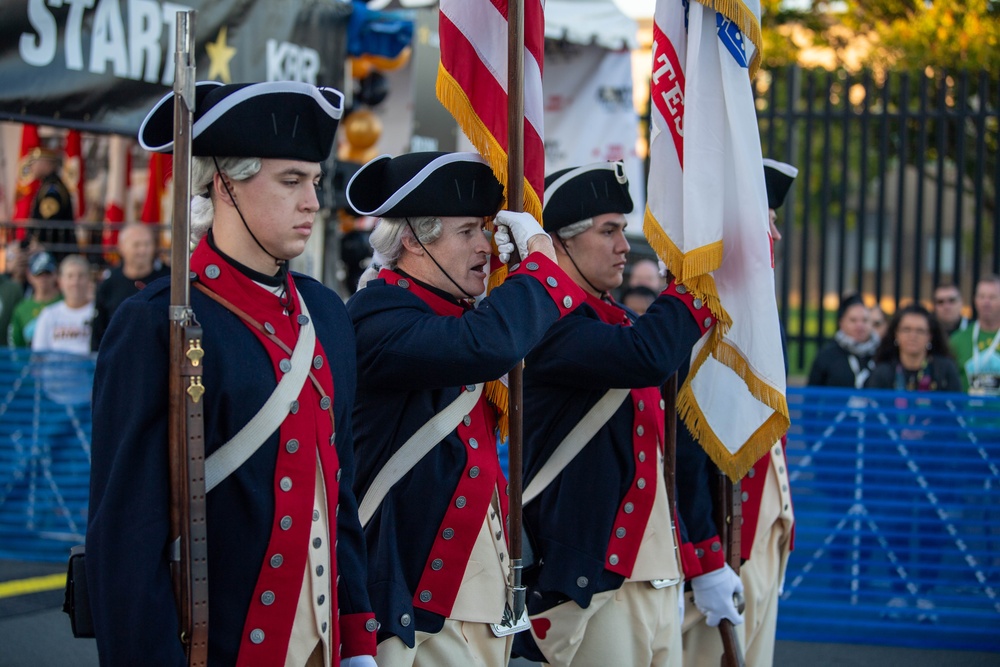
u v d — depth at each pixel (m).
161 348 4.93
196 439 4.82
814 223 39.53
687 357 8.20
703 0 7.77
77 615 5.10
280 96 5.18
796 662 12.84
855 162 31.22
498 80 7.15
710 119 7.86
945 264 43.62
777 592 9.67
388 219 6.94
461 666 6.66
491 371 6.29
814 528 13.91
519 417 6.86
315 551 5.30
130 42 13.01
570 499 7.74
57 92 12.20
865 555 13.82
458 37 7.12
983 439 13.62
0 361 15.86
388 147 21.19
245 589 5.11
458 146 18.38
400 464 6.61
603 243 8.05
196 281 5.18
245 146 5.15
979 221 19.09
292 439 5.20
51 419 15.79
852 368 16.36
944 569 13.67
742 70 7.96
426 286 6.88
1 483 15.91
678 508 8.54
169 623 4.75
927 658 13.09
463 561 6.60
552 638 7.72
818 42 31.59
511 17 6.82
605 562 7.65
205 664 4.84
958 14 28.64
